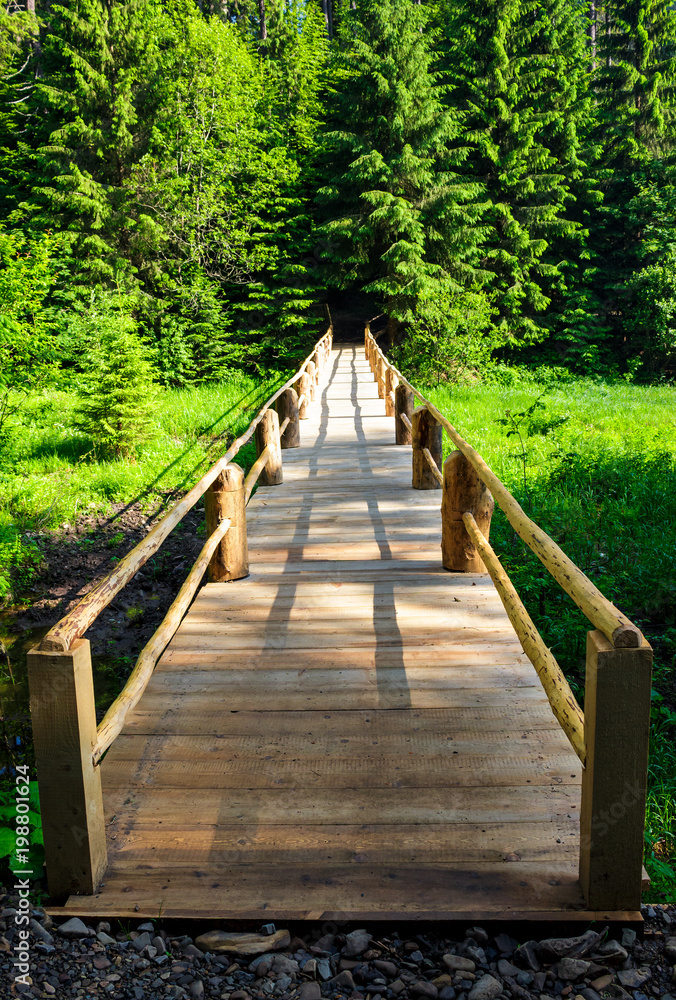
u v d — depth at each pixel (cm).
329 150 2691
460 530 525
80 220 2197
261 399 1880
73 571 853
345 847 263
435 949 229
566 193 2739
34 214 2280
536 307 2641
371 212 2464
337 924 233
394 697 362
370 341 2362
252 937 231
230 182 2508
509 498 345
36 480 1116
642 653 217
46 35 2341
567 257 2873
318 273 2623
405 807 283
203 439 1438
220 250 2427
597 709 221
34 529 954
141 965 223
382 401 1500
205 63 2338
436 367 2205
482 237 2542
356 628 442
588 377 2509
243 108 2480
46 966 221
